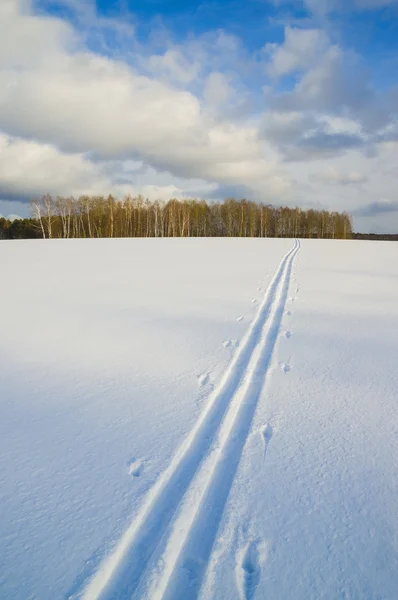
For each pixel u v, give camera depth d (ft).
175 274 42.47
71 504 7.68
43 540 6.81
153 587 5.99
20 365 15.39
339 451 9.48
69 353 16.78
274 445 9.77
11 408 11.71
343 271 45.85
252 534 7.04
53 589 5.89
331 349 17.16
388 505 7.71
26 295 29.96
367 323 21.59
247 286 34.30
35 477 8.47
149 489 8.13
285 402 12.05
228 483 8.38
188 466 8.94
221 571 6.30
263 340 18.43
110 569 6.28
